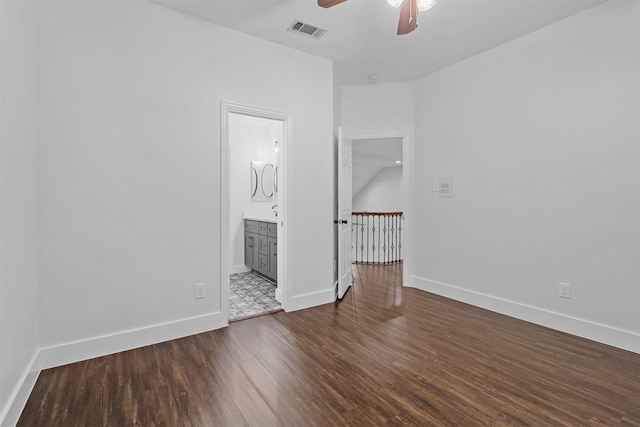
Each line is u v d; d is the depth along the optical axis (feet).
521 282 10.02
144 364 7.09
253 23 9.05
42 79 6.81
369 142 18.54
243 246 17.24
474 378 6.53
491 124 10.75
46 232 6.89
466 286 11.65
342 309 10.90
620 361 7.24
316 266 11.36
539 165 9.52
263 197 17.92
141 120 7.98
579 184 8.68
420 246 13.42
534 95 9.59
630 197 7.80
